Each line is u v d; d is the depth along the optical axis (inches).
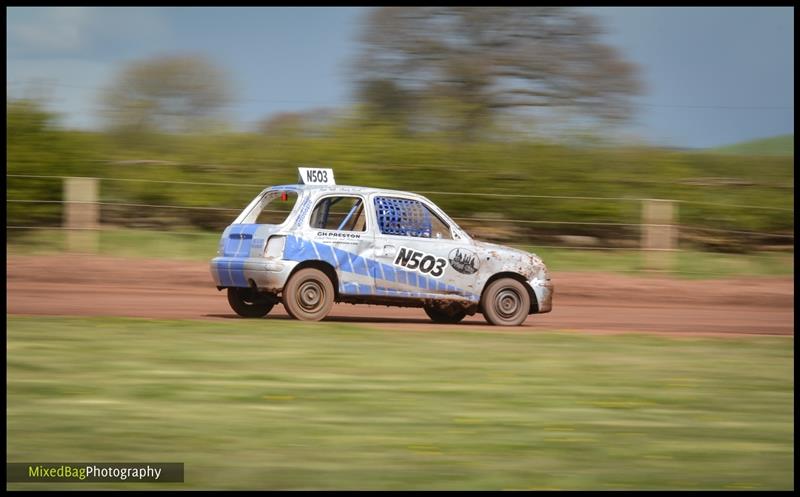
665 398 667.4
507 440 543.5
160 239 1756.9
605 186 1926.7
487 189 1882.4
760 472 496.1
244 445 516.4
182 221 1851.6
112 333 870.4
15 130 1787.6
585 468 494.3
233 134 1994.3
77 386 642.8
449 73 2193.7
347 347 837.8
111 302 1199.6
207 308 1172.5
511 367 769.6
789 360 855.7
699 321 1235.9
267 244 962.7
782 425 596.1
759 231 1910.7
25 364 710.5
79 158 1824.6
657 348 904.9
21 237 1696.6
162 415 574.6
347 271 978.7
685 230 1902.1
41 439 516.4
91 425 546.9
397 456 505.0
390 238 994.7
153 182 1840.6
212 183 1876.2
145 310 1118.4
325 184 1013.8
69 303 1161.4
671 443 547.5
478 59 2194.9
